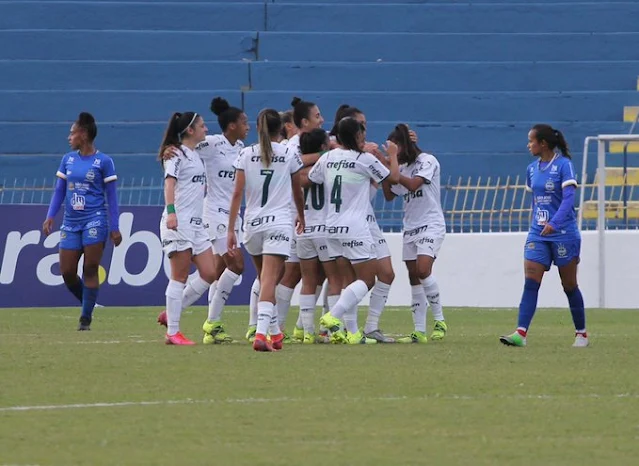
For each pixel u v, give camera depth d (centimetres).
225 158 4297
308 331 4272
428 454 2098
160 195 8994
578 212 7556
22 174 9344
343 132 4103
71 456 2075
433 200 4400
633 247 6906
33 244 6544
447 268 7206
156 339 4359
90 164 4909
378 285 4334
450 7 10938
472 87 10312
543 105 10075
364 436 2270
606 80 10375
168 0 11094
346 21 10900
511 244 7050
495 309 6719
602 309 6781
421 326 4356
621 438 2259
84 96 9869
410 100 9994
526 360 3584
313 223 4172
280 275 3947
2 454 2091
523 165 9456
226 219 4297
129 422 2416
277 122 3819
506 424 2406
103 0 10981
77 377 3105
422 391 2859
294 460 2042
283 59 10569
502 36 10688
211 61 10338
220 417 2478
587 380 3083
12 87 10094
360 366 3381
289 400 2709
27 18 10738
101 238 4909
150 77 10200
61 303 6581
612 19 10944
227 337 4178
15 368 3303
